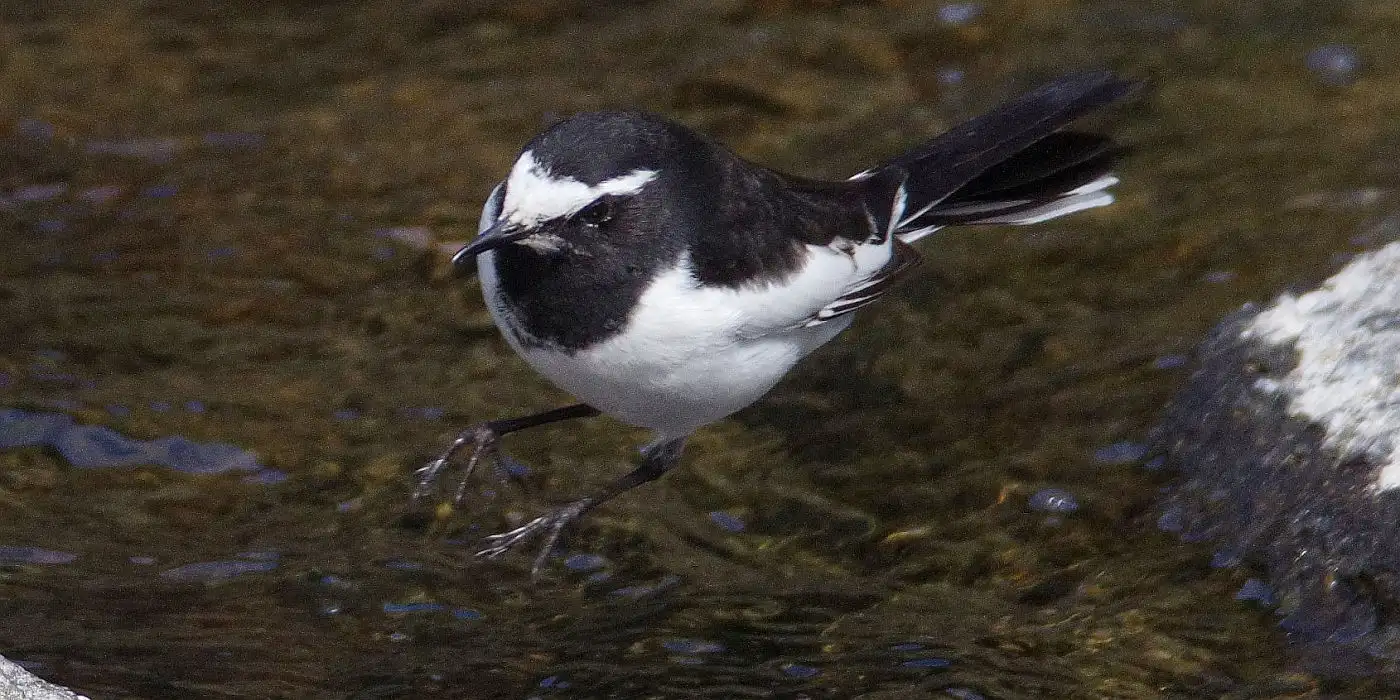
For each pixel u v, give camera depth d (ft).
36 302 42.42
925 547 34.40
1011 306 42.27
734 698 29.71
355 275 44.27
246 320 42.29
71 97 51.83
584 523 35.88
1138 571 33.06
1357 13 53.62
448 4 57.82
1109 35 53.93
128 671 29.50
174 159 49.08
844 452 37.70
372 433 38.29
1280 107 49.39
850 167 48.08
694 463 37.78
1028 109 37.35
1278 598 31.71
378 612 32.35
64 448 37.11
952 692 29.68
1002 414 38.24
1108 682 29.94
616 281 29.60
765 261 31.01
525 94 52.49
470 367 41.01
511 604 32.96
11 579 32.53
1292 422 33.91
